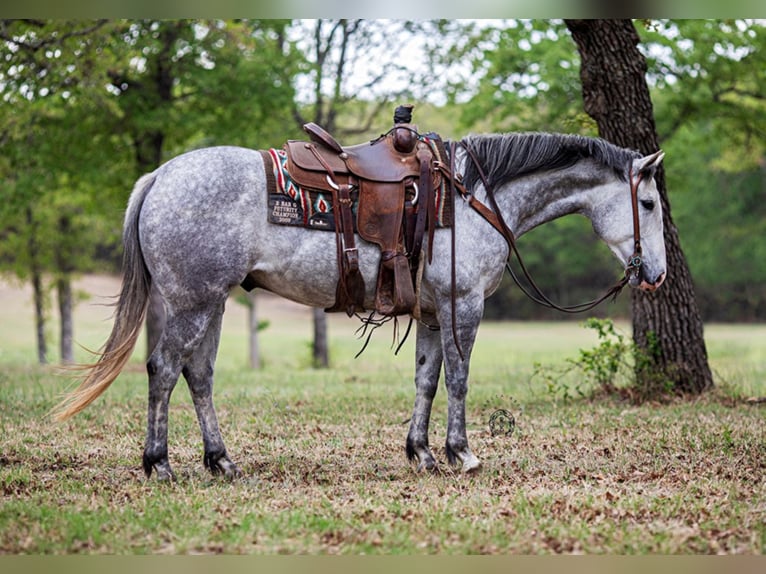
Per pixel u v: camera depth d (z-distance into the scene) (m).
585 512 5.27
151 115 14.93
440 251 6.21
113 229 21.05
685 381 10.52
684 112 16.73
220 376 14.74
